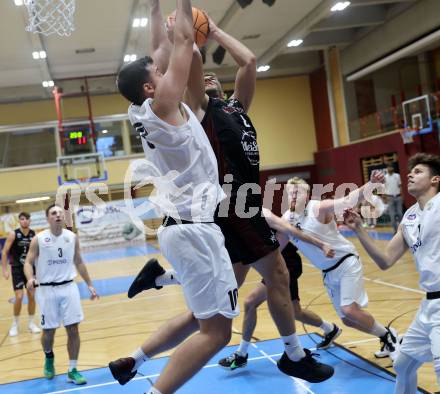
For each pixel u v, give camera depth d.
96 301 10.18
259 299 5.17
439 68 18.56
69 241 5.67
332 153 22.55
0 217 20.66
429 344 3.42
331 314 7.18
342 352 5.51
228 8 16.14
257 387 4.75
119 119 21.77
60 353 6.67
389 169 15.77
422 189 3.61
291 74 24.62
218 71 22.73
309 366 3.21
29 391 5.25
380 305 7.41
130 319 8.30
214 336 2.78
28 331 8.17
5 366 6.27
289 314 3.17
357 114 21.81
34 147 22.03
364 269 10.86
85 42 17.69
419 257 3.50
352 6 18.25
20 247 7.98
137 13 14.76
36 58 17.56
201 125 3.11
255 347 5.96
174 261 2.85
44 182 21.94
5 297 12.52
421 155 3.66
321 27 18.45
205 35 3.38
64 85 22.44
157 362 5.73
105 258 17.83
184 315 3.23
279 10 16.59
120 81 2.88
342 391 4.50
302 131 24.62
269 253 3.14
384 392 4.39
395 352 5.06
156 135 2.73
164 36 3.18
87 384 5.28
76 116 22.67
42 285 5.55
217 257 2.81
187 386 4.91
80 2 14.28
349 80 21.47
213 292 2.78
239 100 3.48
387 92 20.44
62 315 5.51
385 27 19.12
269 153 24.36
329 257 4.71
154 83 2.84
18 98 22.20
